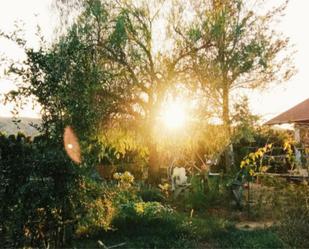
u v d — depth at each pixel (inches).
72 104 248.2
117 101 737.0
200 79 736.3
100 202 275.4
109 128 730.2
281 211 373.1
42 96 244.1
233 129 578.6
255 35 771.4
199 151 669.3
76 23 725.9
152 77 794.8
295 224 318.3
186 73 783.7
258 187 494.9
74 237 277.6
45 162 232.1
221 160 676.7
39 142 244.4
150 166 764.6
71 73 263.3
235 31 749.9
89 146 253.6
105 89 661.9
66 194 241.1
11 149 233.0
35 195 229.0
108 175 774.5
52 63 247.8
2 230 231.1
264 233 334.6
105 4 781.9
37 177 233.3
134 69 786.8
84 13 746.2
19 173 231.9
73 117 249.1
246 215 420.2
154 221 358.9
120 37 741.9
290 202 355.9
